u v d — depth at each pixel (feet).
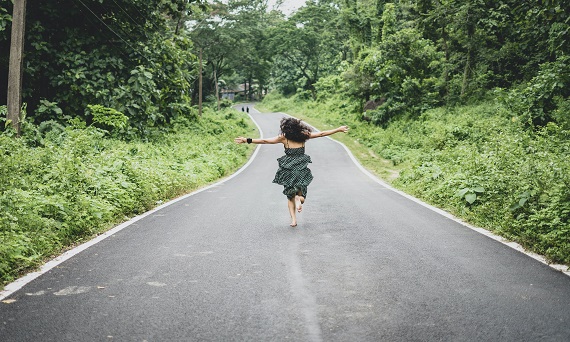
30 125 42.32
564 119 55.01
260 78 235.61
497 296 13.09
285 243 20.10
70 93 56.08
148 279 14.87
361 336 10.39
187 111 81.82
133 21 64.18
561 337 10.24
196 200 35.86
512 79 96.22
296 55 246.06
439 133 76.84
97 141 44.91
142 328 10.86
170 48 67.10
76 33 57.82
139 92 58.13
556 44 54.24
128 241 20.76
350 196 38.19
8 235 17.22
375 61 121.80
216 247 19.40
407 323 11.13
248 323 11.18
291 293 13.44
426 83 110.11
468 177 33.63
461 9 94.22
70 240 20.97
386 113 114.83
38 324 11.09
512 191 26.23
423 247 19.38
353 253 18.30
